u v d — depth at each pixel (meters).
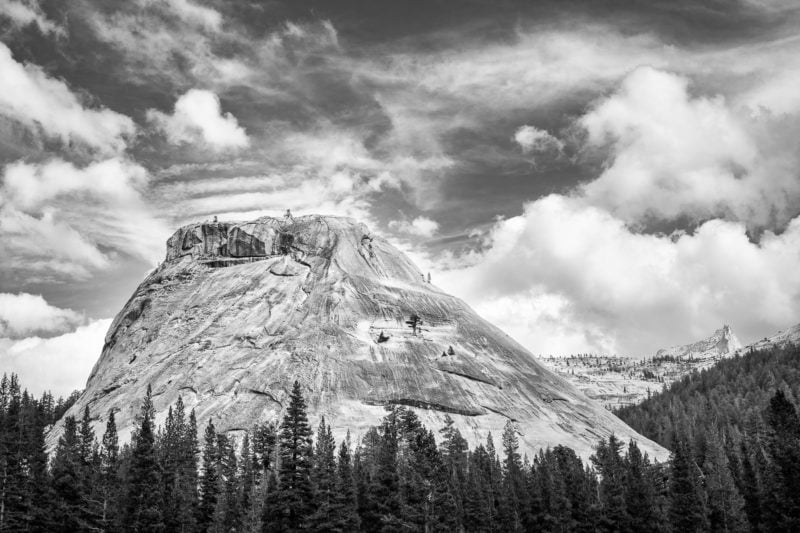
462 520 130.62
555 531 131.38
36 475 116.50
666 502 145.00
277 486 111.62
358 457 141.38
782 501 124.06
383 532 112.56
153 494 114.19
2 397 147.25
